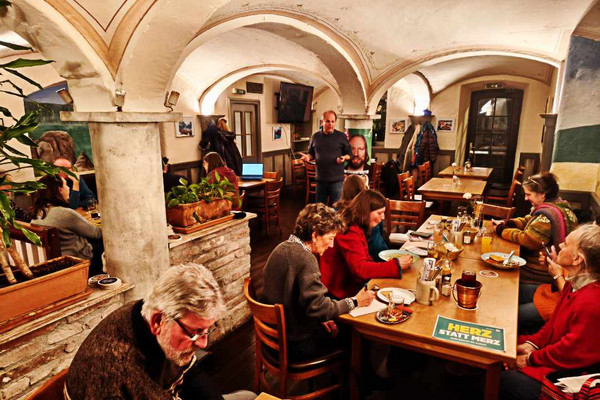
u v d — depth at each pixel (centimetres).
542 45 494
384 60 543
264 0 332
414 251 265
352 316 183
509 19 409
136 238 217
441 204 540
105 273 228
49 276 175
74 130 494
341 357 203
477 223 324
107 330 103
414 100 902
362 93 575
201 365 264
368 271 222
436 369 253
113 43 189
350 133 613
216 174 300
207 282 101
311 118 1027
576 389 151
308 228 186
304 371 194
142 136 211
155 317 99
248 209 573
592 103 397
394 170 794
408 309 190
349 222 237
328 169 492
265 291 192
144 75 200
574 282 171
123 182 209
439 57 539
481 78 831
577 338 159
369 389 234
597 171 404
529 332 249
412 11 385
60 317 181
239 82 780
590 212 410
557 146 420
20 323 168
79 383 100
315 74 664
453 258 255
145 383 102
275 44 535
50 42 183
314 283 181
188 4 180
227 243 296
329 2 358
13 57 386
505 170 909
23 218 328
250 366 264
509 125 887
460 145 926
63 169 161
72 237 254
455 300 200
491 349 156
